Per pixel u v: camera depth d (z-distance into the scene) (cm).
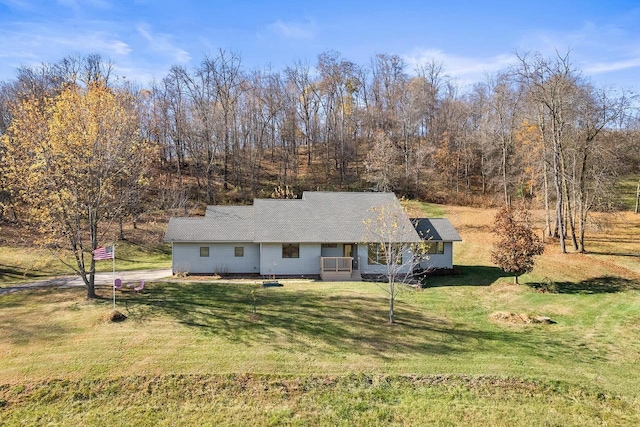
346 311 1964
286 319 1839
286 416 1172
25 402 1220
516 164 5059
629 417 1147
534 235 2603
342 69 6594
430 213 4772
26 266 2869
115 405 1220
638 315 1880
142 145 2580
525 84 3450
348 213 3006
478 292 2388
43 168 2003
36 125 2022
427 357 1495
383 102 7025
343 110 6106
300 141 6962
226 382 1327
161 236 3841
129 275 2752
